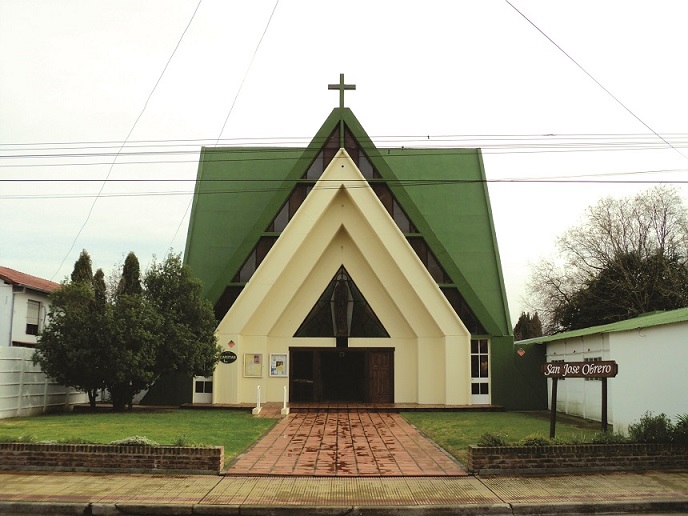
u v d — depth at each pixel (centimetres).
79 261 3450
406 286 2862
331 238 2867
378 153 2912
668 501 1114
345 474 1323
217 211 3186
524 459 1331
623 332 1761
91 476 1289
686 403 1469
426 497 1148
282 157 3284
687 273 4247
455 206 3244
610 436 1397
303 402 2841
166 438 1650
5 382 2152
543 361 2873
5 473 1311
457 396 2766
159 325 2439
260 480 1272
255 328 2858
